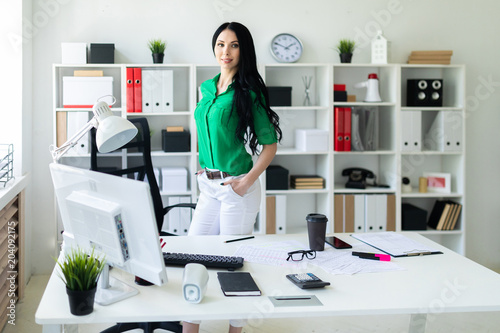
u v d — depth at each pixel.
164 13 4.26
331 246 2.21
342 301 1.60
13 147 3.57
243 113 2.64
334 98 4.21
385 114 4.45
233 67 2.73
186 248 2.14
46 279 4.11
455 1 4.49
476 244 4.68
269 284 1.74
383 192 4.36
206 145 2.77
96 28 4.20
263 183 4.18
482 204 4.66
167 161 4.41
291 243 2.24
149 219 1.50
